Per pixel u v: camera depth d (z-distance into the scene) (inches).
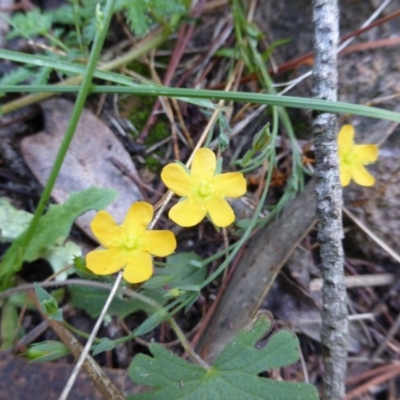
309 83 2.4
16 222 2.0
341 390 1.8
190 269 2.0
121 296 1.8
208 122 2.3
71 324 2.0
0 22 2.3
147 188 2.2
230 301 2.0
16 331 1.8
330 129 1.9
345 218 2.3
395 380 2.1
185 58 2.5
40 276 2.0
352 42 2.3
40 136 2.1
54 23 2.4
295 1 2.4
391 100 2.2
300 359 2.1
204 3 2.4
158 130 2.3
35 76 2.1
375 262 2.3
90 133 2.2
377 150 2.1
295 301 2.2
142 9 2.1
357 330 2.2
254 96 1.8
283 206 2.1
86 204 1.9
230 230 2.2
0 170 2.1
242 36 2.4
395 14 2.2
